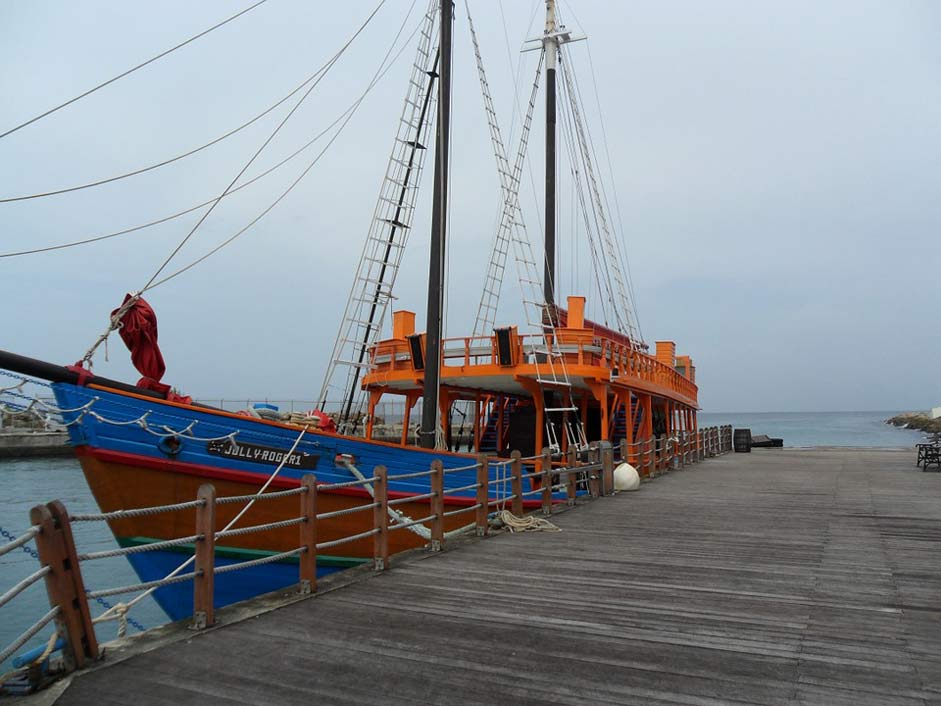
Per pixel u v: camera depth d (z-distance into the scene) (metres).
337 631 5.39
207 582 5.44
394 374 15.74
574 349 15.21
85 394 7.89
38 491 24.53
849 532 10.21
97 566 15.60
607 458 15.07
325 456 9.75
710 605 6.22
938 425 89.19
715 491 15.80
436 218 12.72
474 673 4.54
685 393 27.12
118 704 3.99
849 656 4.88
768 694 4.21
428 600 6.35
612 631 5.44
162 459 8.27
